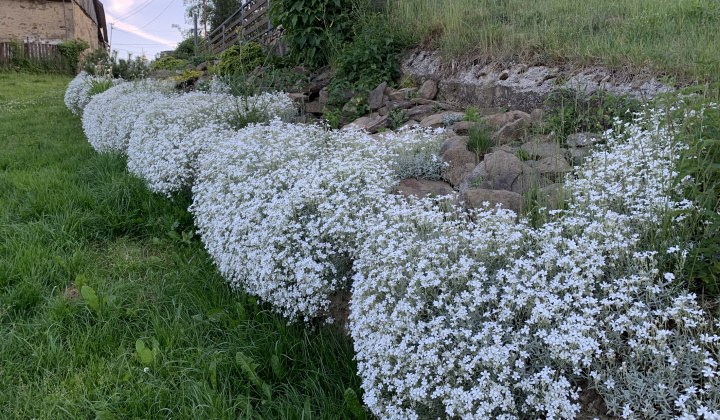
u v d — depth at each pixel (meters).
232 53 11.54
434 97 7.35
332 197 3.74
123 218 5.73
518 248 2.88
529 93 6.11
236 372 3.26
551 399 2.11
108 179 6.77
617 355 2.34
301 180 4.08
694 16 6.70
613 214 2.78
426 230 3.36
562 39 6.50
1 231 5.14
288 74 9.35
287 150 5.01
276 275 3.55
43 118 13.09
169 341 3.46
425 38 8.11
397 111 6.77
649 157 3.36
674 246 2.65
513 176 4.07
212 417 2.79
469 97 6.88
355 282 3.06
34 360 3.35
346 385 3.11
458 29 7.67
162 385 3.03
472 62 7.01
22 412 2.92
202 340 3.56
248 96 8.09
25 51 25.28
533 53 6.48
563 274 2.60
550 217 3.30
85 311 3.90
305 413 2.83
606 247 2.66
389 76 7.91
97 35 36.06
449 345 2.53
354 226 3.56
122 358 3.35
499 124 5.50
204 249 5.05
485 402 2.19
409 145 4.90
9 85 20.52
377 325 2.77
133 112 8.07
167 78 13.87
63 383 3.11
